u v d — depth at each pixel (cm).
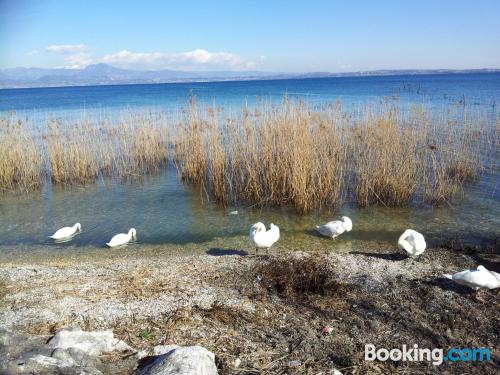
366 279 844
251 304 751
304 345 623
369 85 8719
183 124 2195
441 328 668
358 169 1552
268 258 988
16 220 1394
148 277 881
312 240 1158
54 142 1914
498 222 1241
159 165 2138
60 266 982
